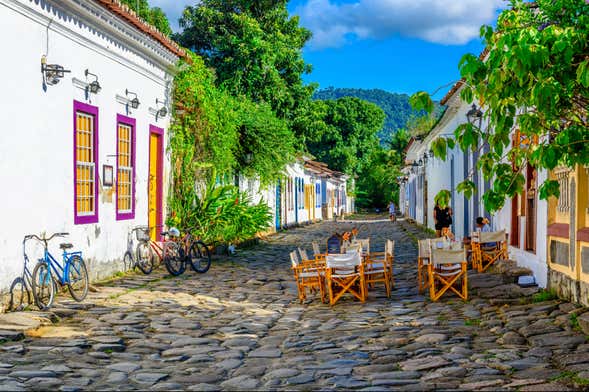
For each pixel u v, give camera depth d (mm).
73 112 12148
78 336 8375
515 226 14430
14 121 10047
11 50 9977
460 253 11344
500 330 8562
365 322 9648
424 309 10633
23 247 10242
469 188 6762
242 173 25062
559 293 10453
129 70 15000
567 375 6297
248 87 37875
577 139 6090
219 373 6766
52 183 11297
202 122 19438
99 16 12805
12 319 8969
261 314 10469
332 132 78312
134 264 15398
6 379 6289
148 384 6305
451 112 23000
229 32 38250
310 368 6883
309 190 51281
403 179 60969
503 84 5906
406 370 6699
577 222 9531
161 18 35219
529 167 12797
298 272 11891
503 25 6469
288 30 41469
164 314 10172
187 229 17062
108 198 13859
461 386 6023
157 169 17344
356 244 13312
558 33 5645
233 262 18812
